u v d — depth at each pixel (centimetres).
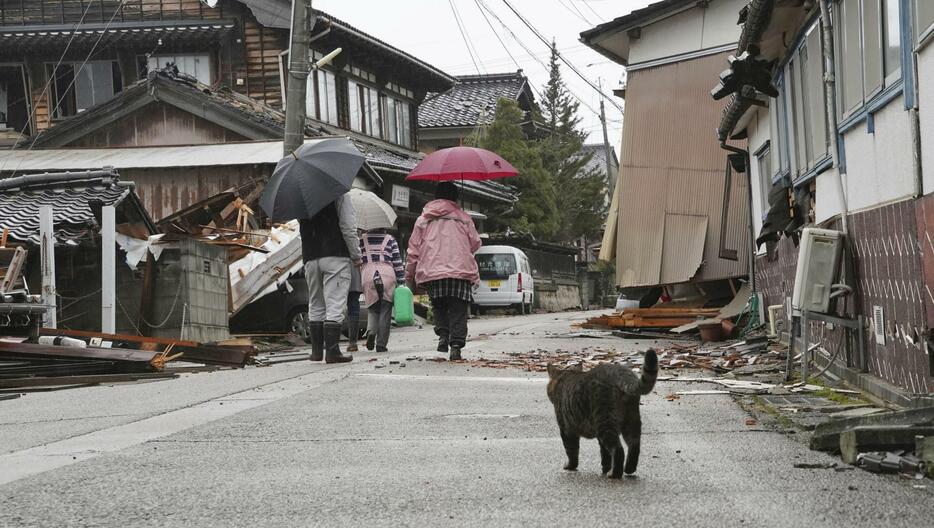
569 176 4141
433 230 1047
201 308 1477
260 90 2758
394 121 3312
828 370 844
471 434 577
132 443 562
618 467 429
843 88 756
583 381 433
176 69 2406
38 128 2720
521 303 2848
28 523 379
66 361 1004
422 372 938
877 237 670
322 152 1061
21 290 1115
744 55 1007
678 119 1617
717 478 432
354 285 1224
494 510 382
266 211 1061
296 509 393
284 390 819
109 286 1350
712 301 1611
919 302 575
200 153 2272
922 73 551
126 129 2411
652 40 1648
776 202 1108
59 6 2758
